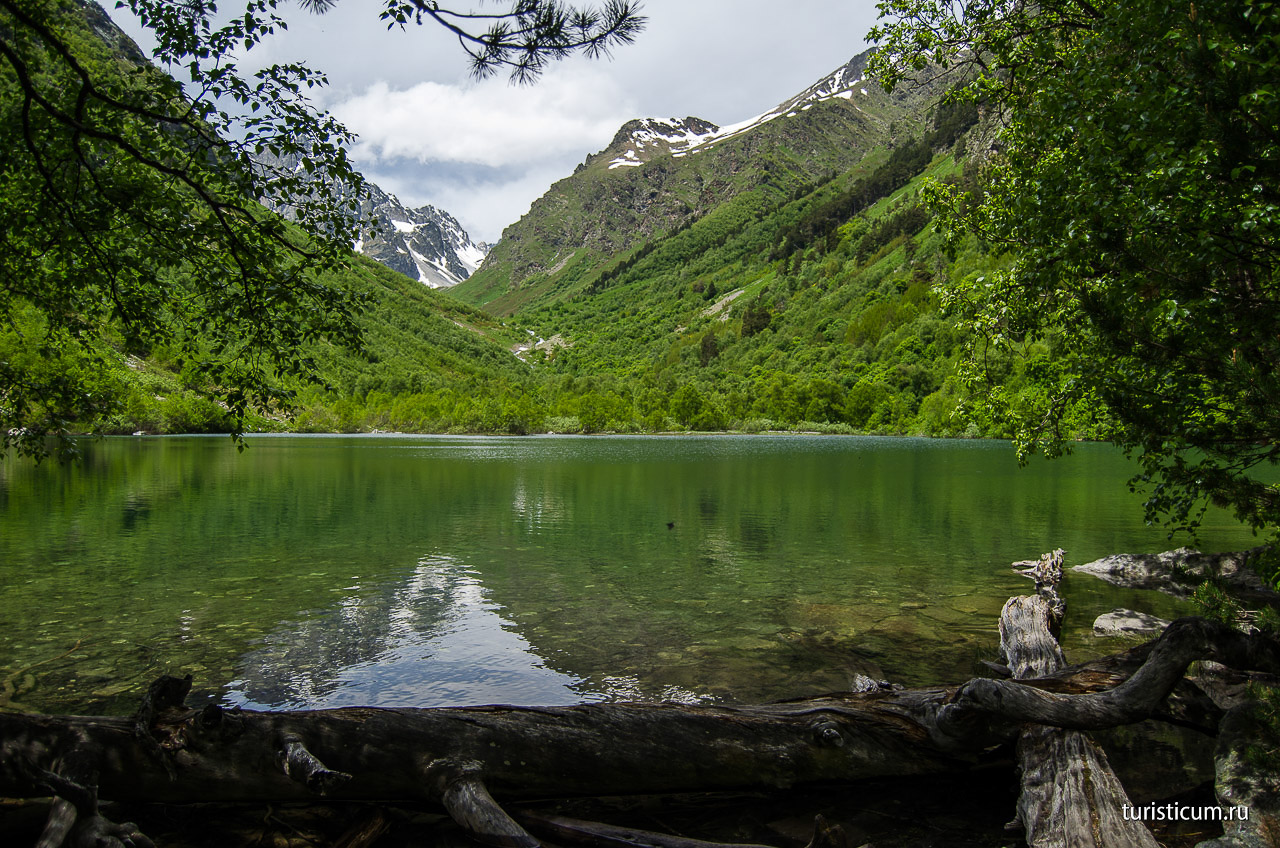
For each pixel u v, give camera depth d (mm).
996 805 4574
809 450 69562
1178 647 4512
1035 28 9141
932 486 29625
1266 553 5000
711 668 7367
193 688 6711
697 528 17547
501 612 9617
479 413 131750
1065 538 16031
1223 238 4297
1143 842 3615
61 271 6633
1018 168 9578
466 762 4168
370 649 7965
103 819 3646
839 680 7020
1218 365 4598
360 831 4086
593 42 4695
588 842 3914
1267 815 3656
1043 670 6098
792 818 4441
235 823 4289
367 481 30578
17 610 9594
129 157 6090
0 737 3920
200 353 6844
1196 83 4340
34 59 5590
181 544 14836
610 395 145000
